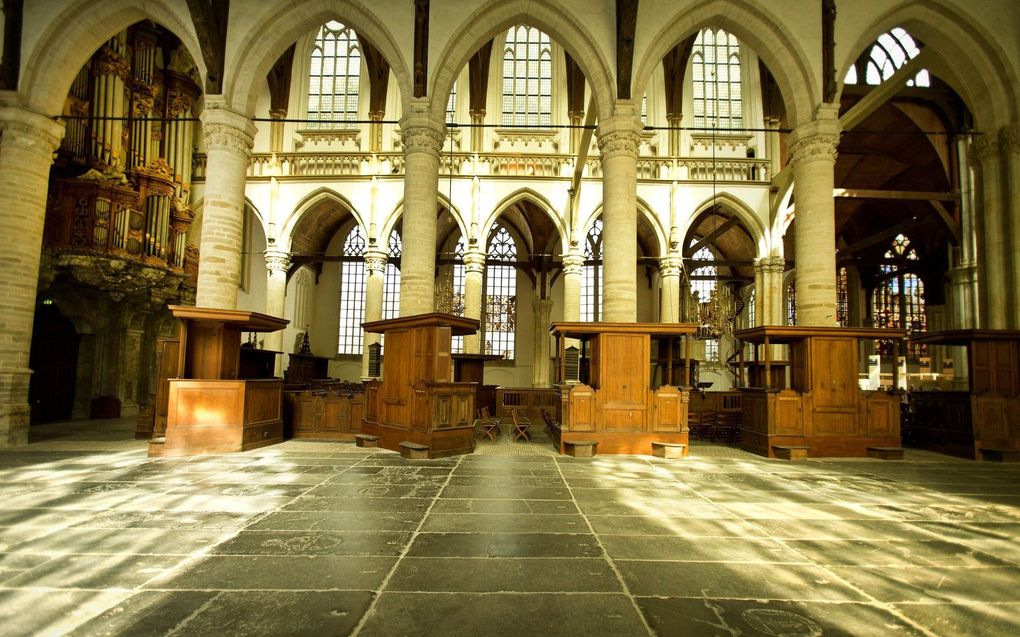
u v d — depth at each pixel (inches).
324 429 530.0
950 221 934.4
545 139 1029.2
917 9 574.9
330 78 1054.4
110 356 762.8
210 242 544.7
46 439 511.8
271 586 167.8
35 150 519.8
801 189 564.7
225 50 564.1
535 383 1259.2
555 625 144.7
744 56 1051.3
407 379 454.0
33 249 515.2
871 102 732.7
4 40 514.9
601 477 350.3
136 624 141.9
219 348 460.1
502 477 344.8
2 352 481.1
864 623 150.0
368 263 968.9
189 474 342.0
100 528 225.6
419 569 183.6
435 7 584.4
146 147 776.9
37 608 151.0
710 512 265.4
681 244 966.4
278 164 984.3
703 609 156.4
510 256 1369.3
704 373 1222.3
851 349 482.6
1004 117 580.7
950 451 496.4
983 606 162.9
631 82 564.4
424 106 569.0
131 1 543.8
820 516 262.1
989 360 488.1
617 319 543.8
